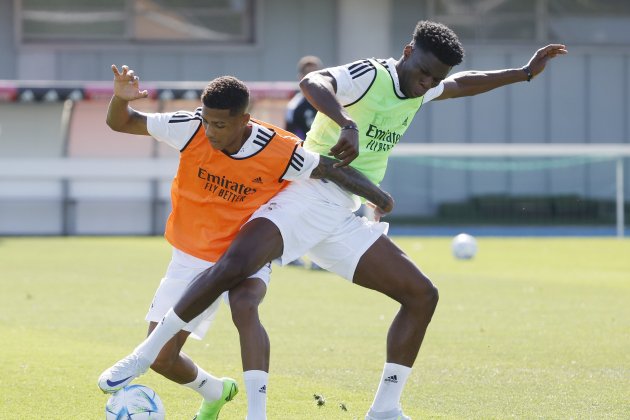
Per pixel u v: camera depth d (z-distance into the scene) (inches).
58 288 1480.1
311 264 1756.9
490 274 1699.1
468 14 3051.2
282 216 672.4
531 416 744.3
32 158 2445.9
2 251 2050.9
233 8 3024.1
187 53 3016.7
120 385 622.8
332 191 701.3
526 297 1417.3
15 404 768.3
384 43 2994.6
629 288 1523.1
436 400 795.4
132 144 2472.9
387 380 698.2
